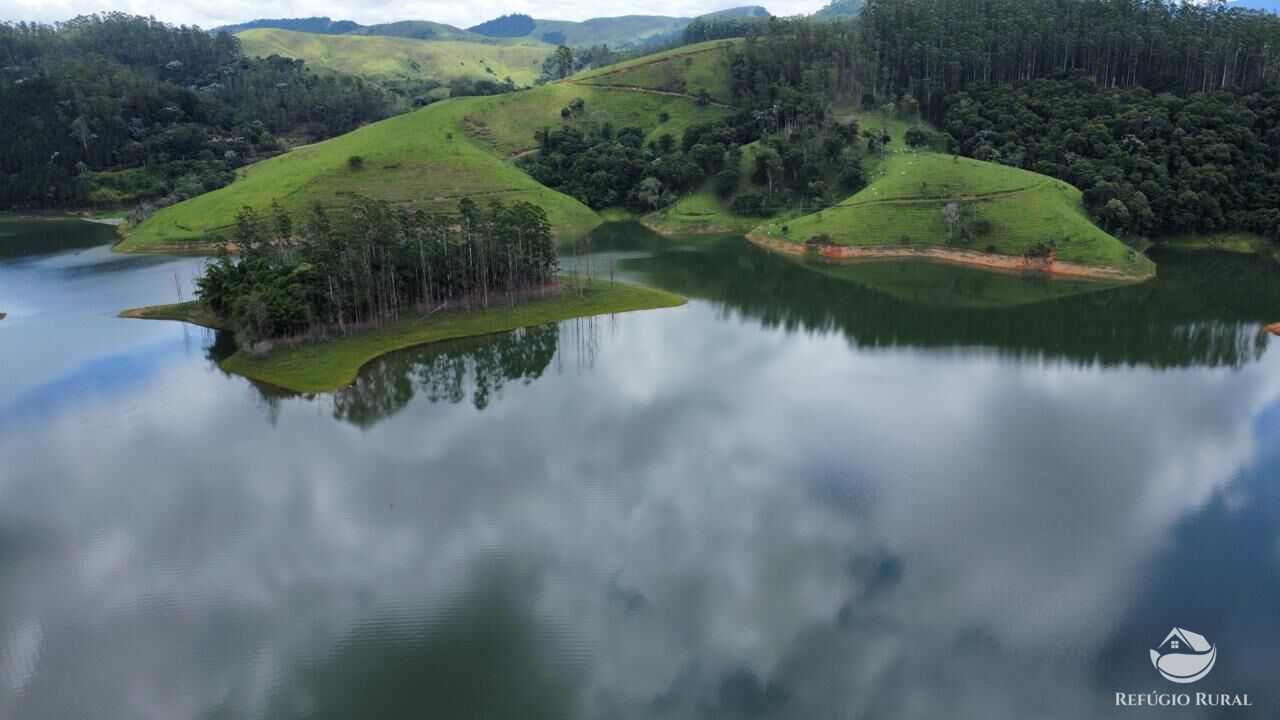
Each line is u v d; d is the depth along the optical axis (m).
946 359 113.75
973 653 53.12
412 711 48.41
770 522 68.69
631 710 48.34
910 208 189.75
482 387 103.62
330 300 118.62
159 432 88.19
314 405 96.31
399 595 59.28
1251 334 124.69
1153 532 66.50
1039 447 82.69
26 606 58.25
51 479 77.19
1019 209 179.25
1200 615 56.19
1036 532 66.75
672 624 56.00
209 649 53.72
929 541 65.69
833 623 55.97
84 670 51.81
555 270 155.50
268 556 64.31
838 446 83.19
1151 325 130.62
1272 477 75.19
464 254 134.25
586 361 113.56
